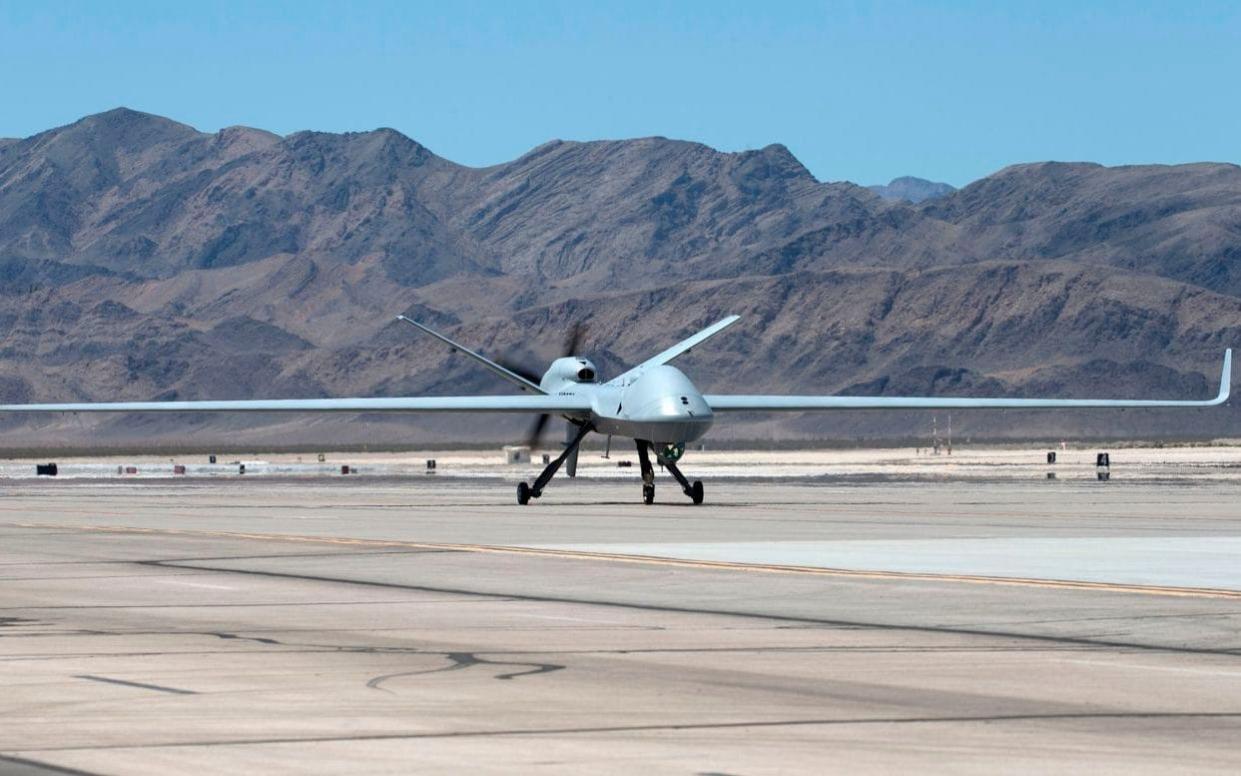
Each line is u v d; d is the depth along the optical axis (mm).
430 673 50250
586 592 74125
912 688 47469
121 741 40094
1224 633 59438
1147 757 38156
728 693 46594
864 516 136625
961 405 166500
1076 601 69438
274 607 68500
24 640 57969
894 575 80688
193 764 37562
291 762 37750
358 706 44656
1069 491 197750
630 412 151375
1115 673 50156
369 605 69188
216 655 54094
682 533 113938
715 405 157750
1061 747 39188
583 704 44906
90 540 110500
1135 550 96062
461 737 40438
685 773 36531
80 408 164875
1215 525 121250
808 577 80188
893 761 37688
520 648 55812
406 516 142375
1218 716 43094
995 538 106812
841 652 54781
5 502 182250
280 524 129875
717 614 65500
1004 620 63219
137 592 74875
